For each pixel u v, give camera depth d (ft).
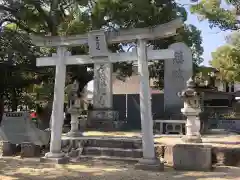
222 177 28.32
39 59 36.78
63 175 29.63
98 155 37.86
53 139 35.53
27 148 39.68
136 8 53.72
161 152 36.47
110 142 38.86
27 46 64.08
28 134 42.93
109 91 62.54
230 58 67.56
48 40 36.32
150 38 32.12
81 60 35.19
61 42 35.73
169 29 30.86
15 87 69.46
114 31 33.17
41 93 75.82
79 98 42.73
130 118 72.38
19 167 33.81
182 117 54.54
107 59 34.12
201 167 31.58
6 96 71.41
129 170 31.30
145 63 32.12
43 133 42.98
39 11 56.34
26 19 56.08
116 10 54.08
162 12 61.11
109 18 57.47
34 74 72.43
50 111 69.82
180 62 58.49
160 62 86.58
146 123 31.60
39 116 70.54
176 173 30.17
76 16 57.77
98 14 54.19
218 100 97.19
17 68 66.18
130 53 33.09
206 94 96.63
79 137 41.22
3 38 62.23
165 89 59.00
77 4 56.08
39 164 34.94
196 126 39.11
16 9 58.18
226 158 34.09
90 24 55.67
